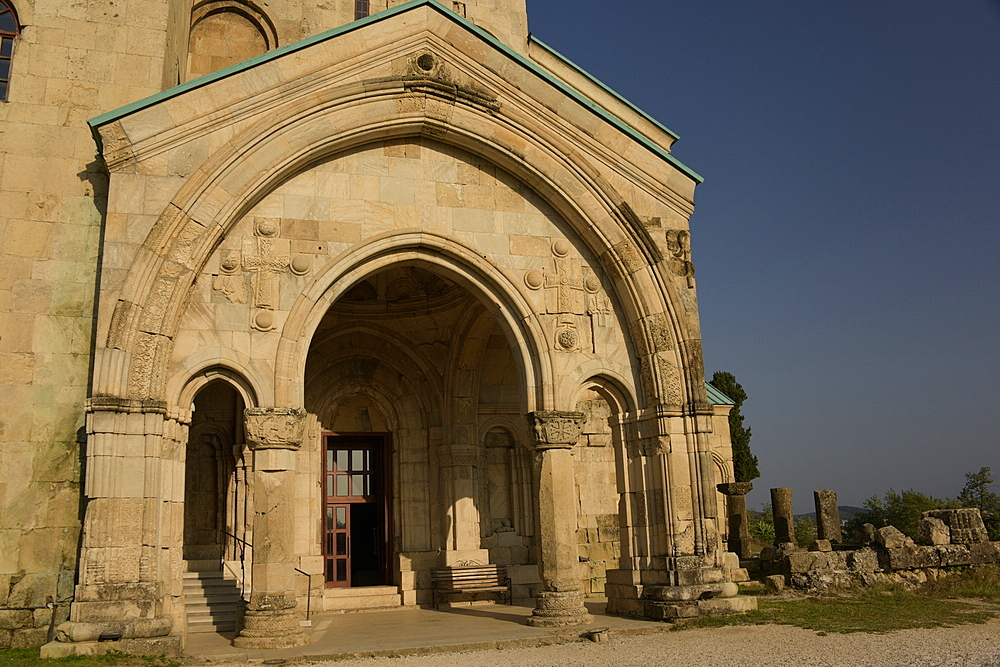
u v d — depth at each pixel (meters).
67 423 14.38
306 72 15.19
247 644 12.92
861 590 17.81
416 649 12.63
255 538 13.62
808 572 18.41
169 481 13.47
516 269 16.44
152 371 13.31
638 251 16.75
